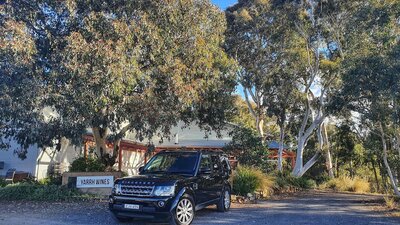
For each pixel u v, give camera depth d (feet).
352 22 56.29
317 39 85.40
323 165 127.85
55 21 49.24
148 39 46.83
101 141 63.72
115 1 48.03
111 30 45.03
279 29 86.84
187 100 48.14
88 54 42.39
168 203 31.32
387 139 57.67
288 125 104.88
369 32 48.14
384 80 39.11
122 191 32.94
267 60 89.51
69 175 53.83
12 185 52.42
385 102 43.75
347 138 111.04
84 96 42.88
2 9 44.52
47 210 41.22
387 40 43.75
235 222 35.63
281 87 89.04
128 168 99.35
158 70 48.32
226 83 60.54
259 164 74.13
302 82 94.53
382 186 92.38
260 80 89.45
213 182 38.60
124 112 47.52
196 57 51.65
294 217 40.45
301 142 97.35
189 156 37.32
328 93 82.89
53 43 46.19
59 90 44.21
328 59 86.89
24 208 42.45
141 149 97.96
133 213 32.12
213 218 37.45
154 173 36.45
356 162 119.85
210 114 62.85
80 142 48.49
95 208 42.91
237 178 56.90
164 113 48.65
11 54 41.11
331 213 44.78
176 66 48.57
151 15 48.70
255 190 58.90
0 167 70.69
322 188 96.37
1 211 40.14
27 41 42.42
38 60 46.11
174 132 102.58
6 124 47.16
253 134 76.89
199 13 52.95
